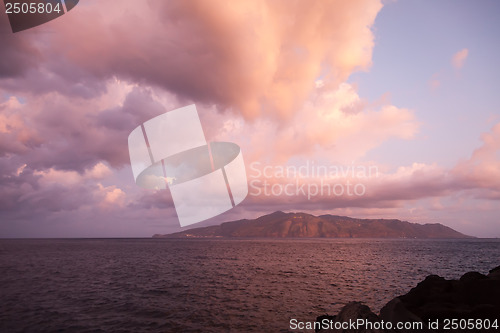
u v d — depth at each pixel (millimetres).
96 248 92312
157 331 11852
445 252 78375
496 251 87062
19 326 12531
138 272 32125
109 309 15477
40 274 29906
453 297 9320
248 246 118250
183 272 32375
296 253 70938
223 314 14422
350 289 21328
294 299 17953
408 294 10227
